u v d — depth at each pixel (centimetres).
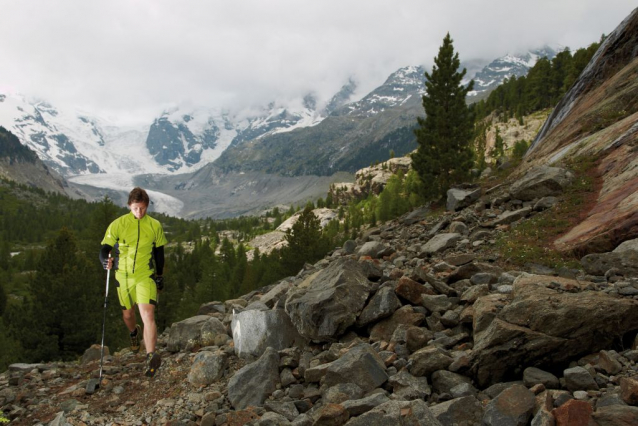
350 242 1773
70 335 3428
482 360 499
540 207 1323
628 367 442
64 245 3716
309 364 640
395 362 580
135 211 643
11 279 11369
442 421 420
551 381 455
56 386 751
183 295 5491
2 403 698
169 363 773
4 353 3584
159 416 584
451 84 3030
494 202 1608
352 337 700
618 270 738
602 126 1781
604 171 1359
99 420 587
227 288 5088
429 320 685
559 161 1695
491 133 13200
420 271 813
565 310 501
